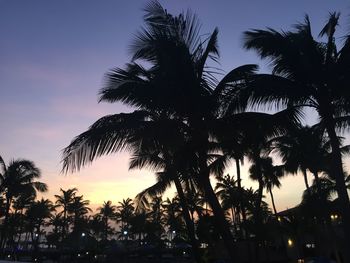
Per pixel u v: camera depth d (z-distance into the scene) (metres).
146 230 86.44
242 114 11.52
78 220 110.31
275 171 36.09
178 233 66.50
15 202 73.38
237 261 10.91
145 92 11.34
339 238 38.66
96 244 97.75
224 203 51.91
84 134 10.55
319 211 37.81
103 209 127.50
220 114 11.98
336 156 12.93
